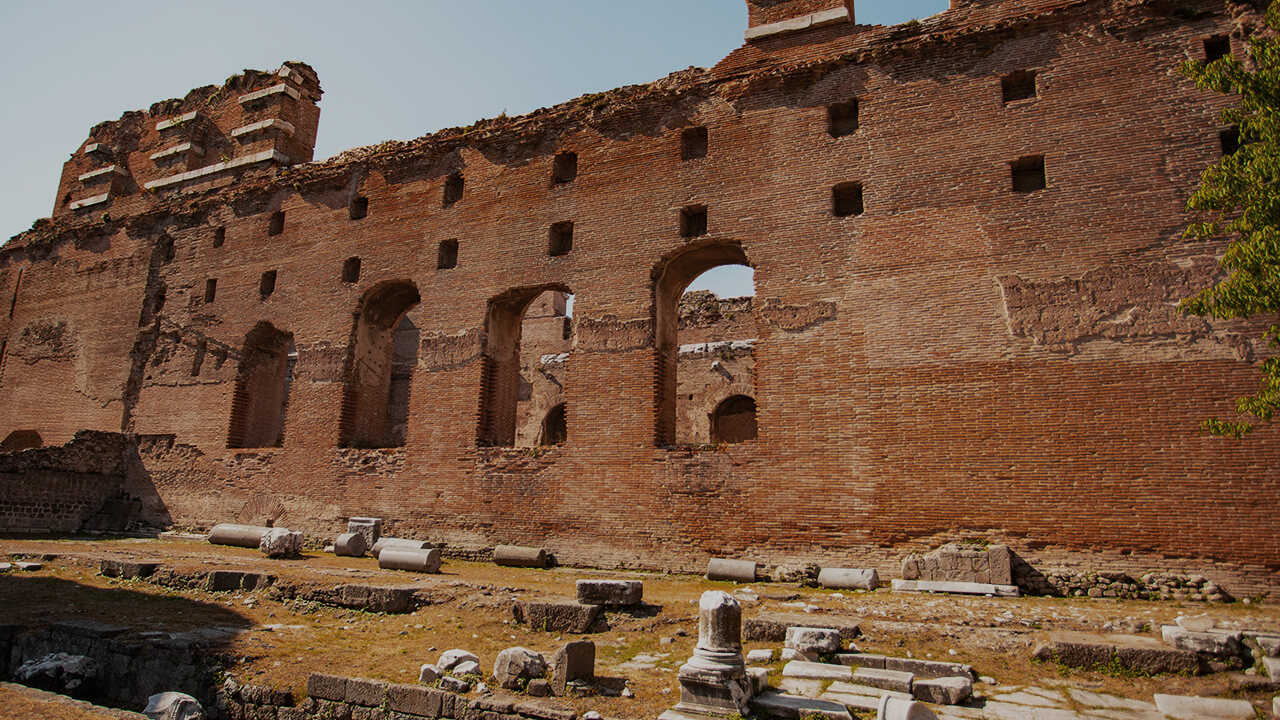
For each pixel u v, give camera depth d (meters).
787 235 17.53
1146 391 14.20
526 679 8.78
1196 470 13.69
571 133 20.78
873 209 16.91
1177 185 14.75
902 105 17.23
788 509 16.17
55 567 16.19
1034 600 13.27
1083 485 14.26
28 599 13.04
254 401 24.81
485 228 21.23
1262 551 13.08
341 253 23.41
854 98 17.75
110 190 30.19
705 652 7.95
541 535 18.38
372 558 18.61
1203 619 10.70
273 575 14.06
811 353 16.70
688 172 18.97
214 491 23.53
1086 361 14.66
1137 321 14.48
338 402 22.06
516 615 11.77
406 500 20.22
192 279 26.47
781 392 16.77
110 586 14.42
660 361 18.52
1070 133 15.72
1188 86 15.10
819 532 15.81
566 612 11.38
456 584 13.55
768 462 16.56
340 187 24.11
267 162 26.64
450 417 20.27
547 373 33.81
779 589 14.27
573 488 18.30
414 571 16.02
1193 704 8.26
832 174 17.48
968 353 15.48
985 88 16.62
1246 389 13.64
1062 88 16.02
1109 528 13.98
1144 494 13.89
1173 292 14.37
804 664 9.35
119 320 27.77
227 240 26.06
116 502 25.02
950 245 16.09
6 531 22.81
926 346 15.81
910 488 15.34
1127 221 14.92
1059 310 15.01
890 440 15.68
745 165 18.39
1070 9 16.20
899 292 16.27
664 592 13.91
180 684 9.94
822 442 16.19
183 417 25.05
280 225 25.41
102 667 10.53
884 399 15.90
